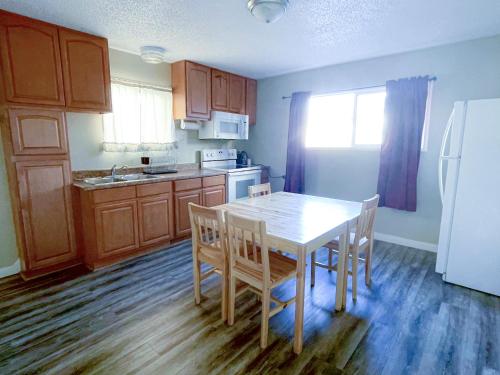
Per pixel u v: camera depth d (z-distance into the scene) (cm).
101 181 294
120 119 319
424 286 247
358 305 219
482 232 232
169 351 169
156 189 308
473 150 230
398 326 194
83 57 264
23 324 192
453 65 292
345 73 366
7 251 260
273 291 239
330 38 280
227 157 452
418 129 307
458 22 241
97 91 277
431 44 296
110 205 271
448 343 178
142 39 284
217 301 222
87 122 301
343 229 201
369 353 169
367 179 365
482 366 160
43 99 243
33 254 252
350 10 220
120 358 163
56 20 238
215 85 391
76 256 281
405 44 296
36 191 248
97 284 246
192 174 353
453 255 247
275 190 461
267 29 258
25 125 237
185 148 402
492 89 276
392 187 332
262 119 464
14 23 223
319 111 404
